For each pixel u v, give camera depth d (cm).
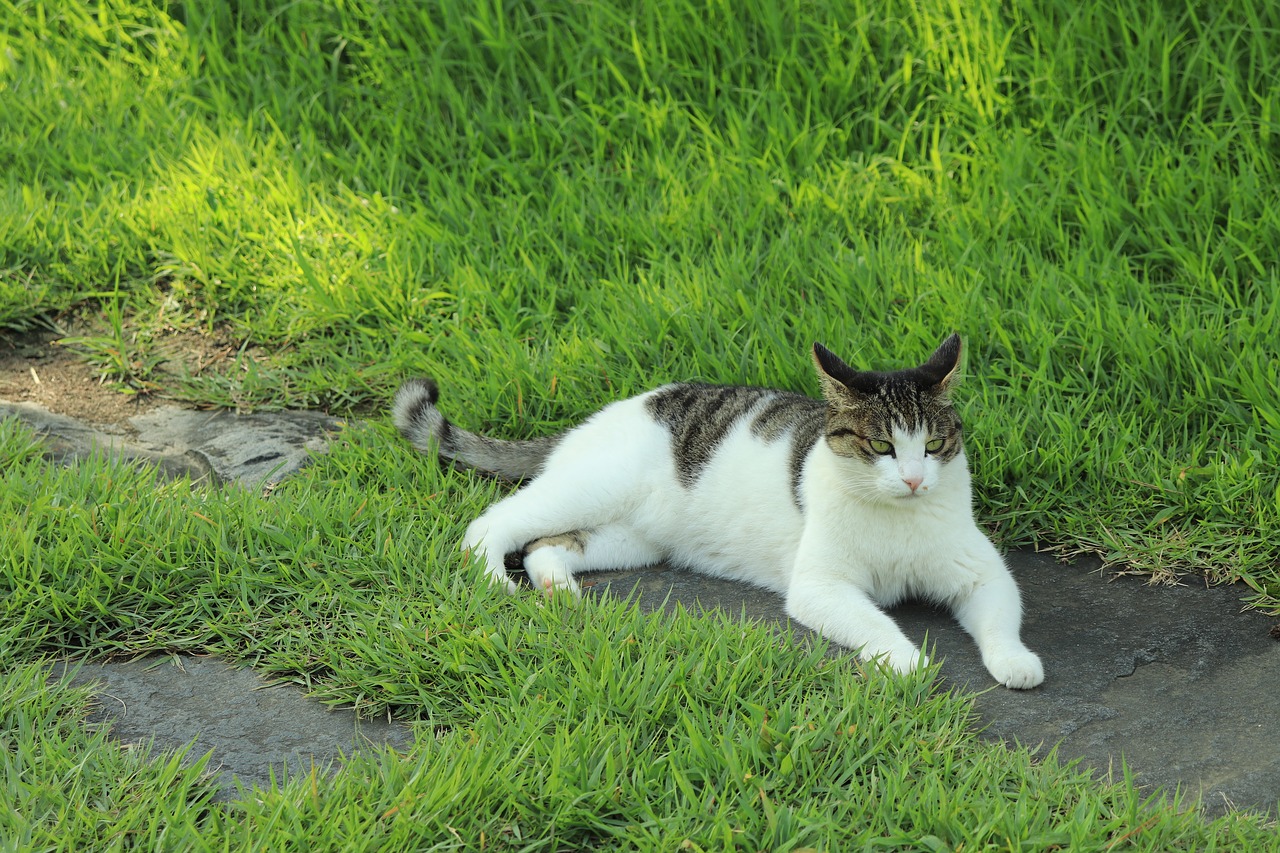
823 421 476
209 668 408
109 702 387
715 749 341
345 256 682
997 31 730
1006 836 312
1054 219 655
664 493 501
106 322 672
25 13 887
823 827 313
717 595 477
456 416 578
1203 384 533
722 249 654
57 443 559
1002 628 414
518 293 650
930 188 686
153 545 450
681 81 770
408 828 313
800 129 739
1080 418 531
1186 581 461
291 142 781
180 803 323
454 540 481
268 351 654
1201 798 335
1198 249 620
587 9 802
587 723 349
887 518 436
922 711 367
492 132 763
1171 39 711
